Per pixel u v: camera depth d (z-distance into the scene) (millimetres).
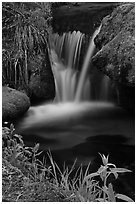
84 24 5371
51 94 5172
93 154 3398
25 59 4898
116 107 4879
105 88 5000
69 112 4840
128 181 2842
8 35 4988
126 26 3633
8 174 2445
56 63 5445
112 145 3607
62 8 6207
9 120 4184
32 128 4137
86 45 5211
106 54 3613
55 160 3256
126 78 3377
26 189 2256
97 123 4340
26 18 5258
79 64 5277
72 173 2984
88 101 5215
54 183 2434
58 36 5512
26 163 2646
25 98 4484
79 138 3828
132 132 3986
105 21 4055
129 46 3422
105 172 1941
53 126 4230
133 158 3305
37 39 5086
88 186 2213
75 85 5320
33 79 4980
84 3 6312
